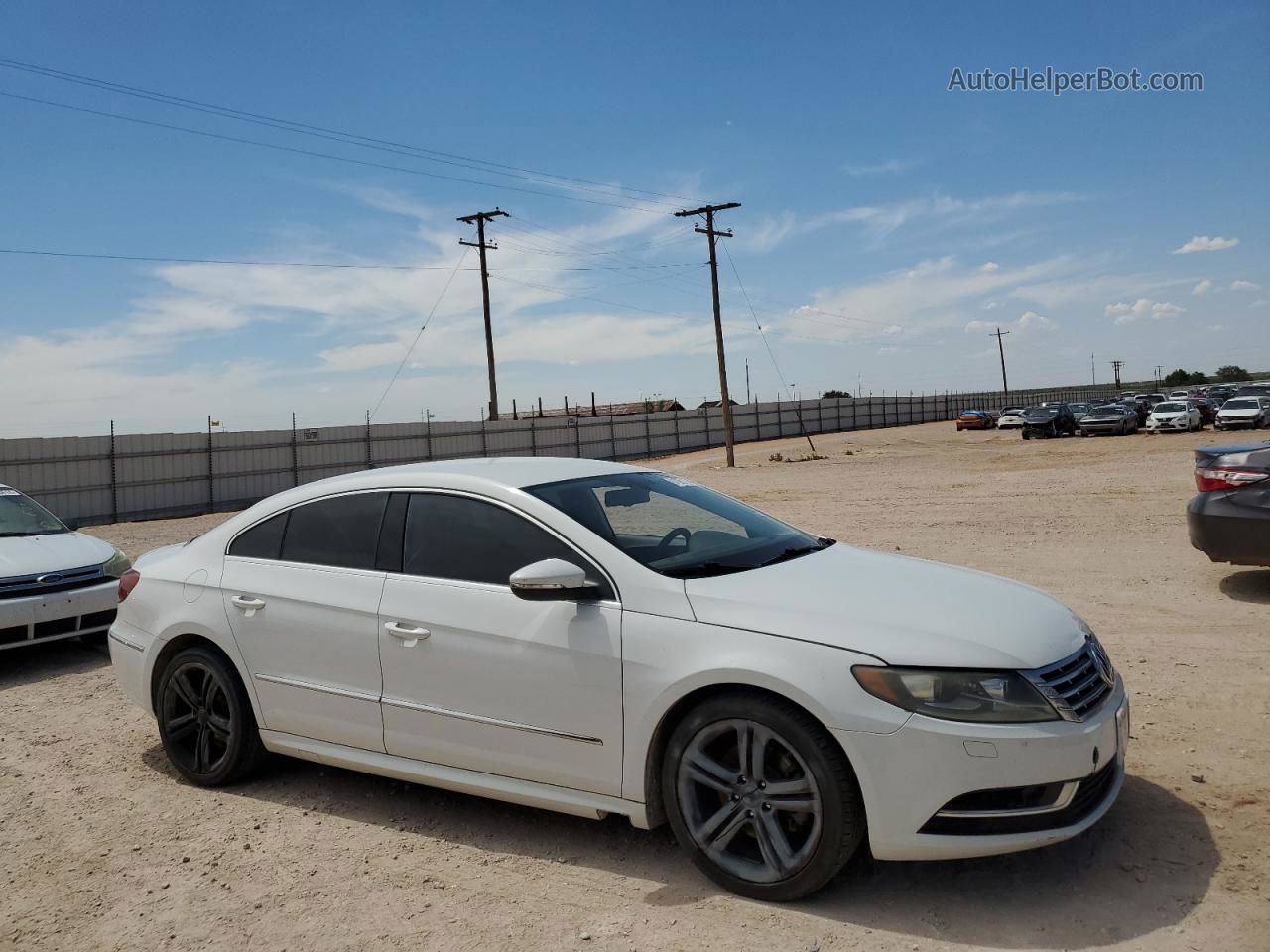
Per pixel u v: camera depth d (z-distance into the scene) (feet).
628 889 10.86
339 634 13.33
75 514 90.22
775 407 212.84
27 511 27.14
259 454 106.93
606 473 14.20
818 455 128.26
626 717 11.08
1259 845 11.00
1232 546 23.65
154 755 16.55
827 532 41.60
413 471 14.03
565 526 12.18
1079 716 9.96
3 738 17.72
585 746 11.39
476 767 12.28
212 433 102.12
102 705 19.95
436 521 13.21
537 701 11.69
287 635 13.82
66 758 16.44
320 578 13.79
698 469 115.75
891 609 10.69
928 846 9.62
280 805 13.96
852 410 252.21
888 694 9.78
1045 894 10.19
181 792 14.65
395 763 12.99
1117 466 70.49
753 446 179.42
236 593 14.42
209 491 101.86
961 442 152.35
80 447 90.48
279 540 14.60
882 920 9.84
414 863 11.80
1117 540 34.32
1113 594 25.34
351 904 10.75
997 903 10.06
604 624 11.32
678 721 11.14
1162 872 10.50
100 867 12.00
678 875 11.18
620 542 12.09
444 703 12.42
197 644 15.08
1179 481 54.75
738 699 10.43
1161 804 12.26
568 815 13.19
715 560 12.24
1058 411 143.02
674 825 10.96
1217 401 171.22
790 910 10.15
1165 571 28.07
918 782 9.59
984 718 9.62
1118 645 20.33
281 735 14.05
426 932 10.05
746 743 10.50
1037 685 9.83
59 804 14.24
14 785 15.11
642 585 11.38
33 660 24.41
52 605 22.84
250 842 12.63
